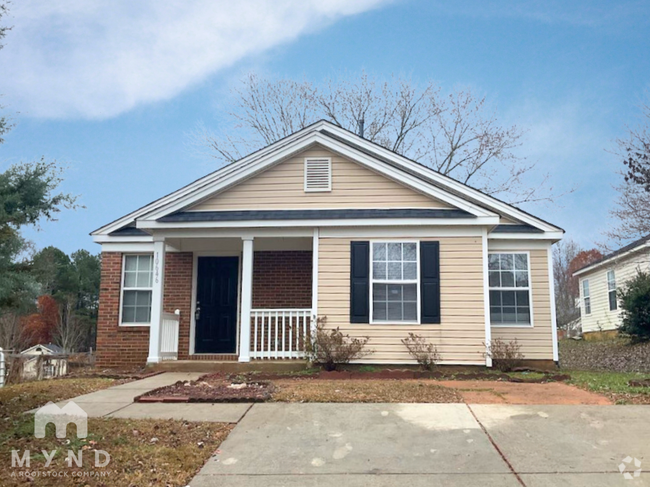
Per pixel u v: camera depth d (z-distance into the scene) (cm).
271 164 1220
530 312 1306
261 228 1174
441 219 1136
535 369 1153
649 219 1641
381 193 1198
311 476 516
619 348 1966
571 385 923
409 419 687
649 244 1792
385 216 1145
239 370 1130
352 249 1160
